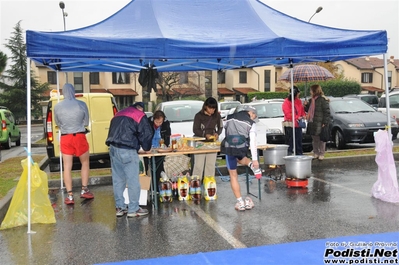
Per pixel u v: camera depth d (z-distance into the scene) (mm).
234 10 7352
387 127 6879
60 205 7211
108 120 10633
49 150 10258
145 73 6863
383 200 6773
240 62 8844
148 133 6129
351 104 14078
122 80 41812
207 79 42469
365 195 7184
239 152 6207
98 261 4617
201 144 7219
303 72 12727
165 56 5828
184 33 6324
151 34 6094
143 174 7238
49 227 5910
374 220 5750
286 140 10102
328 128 10047
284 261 4430
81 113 7230
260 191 7289
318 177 8898
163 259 4582
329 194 7352
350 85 43000
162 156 7152
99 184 9023
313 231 5367
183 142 7121
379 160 6879
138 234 5492
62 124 7168
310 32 6867
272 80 47438
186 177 7305
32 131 32094
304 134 11875
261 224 5734
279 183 8477
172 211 6562
